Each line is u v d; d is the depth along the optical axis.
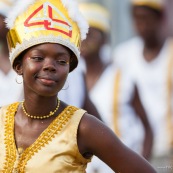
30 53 7.58
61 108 7.74
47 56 7.55
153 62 12.77
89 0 13.32
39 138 7.60
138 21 13.00
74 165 7.59
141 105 12.62
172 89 12.60
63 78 7.59
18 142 7.65
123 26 15.07
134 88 12.68
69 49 7.65
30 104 7.67
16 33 7.70
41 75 7.54
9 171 7.57
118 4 15.05
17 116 7.76
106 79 12.69
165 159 12.35
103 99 12.64
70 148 7.57
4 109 7.84
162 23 13.34
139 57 12.82
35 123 7.67
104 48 13.05
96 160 11.12
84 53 12.64
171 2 14.27
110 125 12.63
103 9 13.16
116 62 12.91
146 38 12.92
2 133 7.70
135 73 12.72
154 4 12.95
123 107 12.60
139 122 12.55
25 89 7.70
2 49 11.55
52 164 7.52
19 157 7.58
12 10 8.04
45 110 7.67
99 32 12.73
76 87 10.85
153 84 12.69
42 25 7.63
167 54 12.75
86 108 10.92
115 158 7.70
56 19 7.67
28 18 7.69
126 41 15.07
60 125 7.64
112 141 7.67
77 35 7.73
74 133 7.61
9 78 11.38
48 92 7.55
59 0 7.76
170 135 12.45
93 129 7.65
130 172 7.71
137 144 12.49
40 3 7.73
